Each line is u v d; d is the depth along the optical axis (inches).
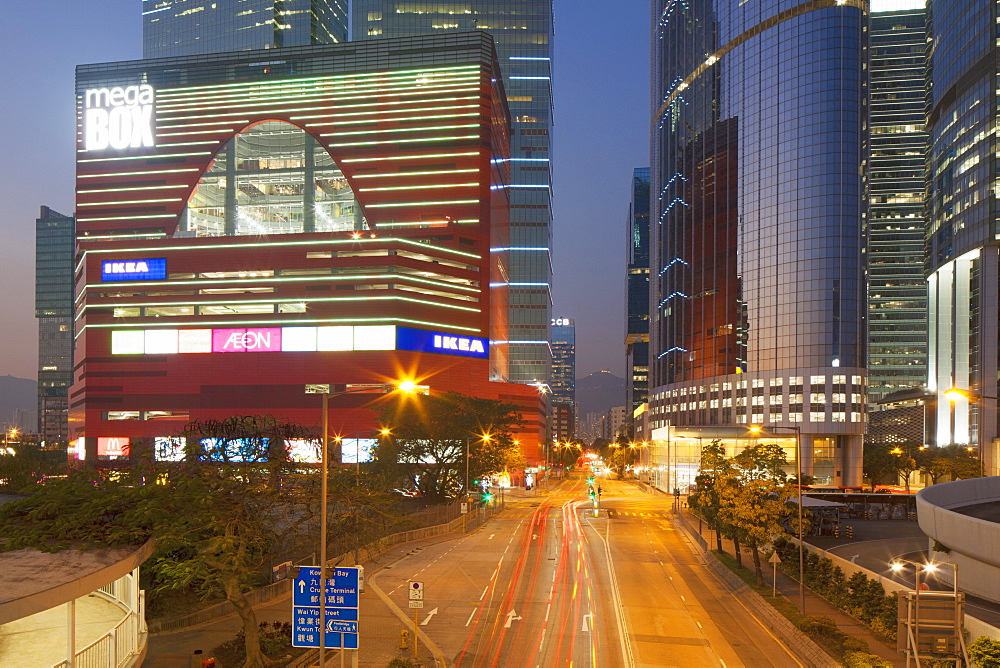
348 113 6515.8
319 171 6633.9
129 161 6707.7
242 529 1312.7
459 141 6358.3
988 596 1659.7
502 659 1400.1
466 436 4114.2
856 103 6092.5
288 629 1476.4
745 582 2052.2
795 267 6127.0
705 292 7165.4
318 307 5782.5
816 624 1520.7
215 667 1229.7
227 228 6668.3
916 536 2997.0
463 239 6215.6
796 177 6186.0
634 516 4025.6
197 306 5974.4
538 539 3058.6
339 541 2146.9
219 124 6668.3
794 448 5949.8
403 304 5733.3
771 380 6190.9
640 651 1454.2
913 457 5511.8
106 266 6053.2
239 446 1728.6
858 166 6072.8
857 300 5974.4
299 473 1624.0
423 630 1601.9
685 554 2694.4
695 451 5733.3
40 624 1173.7
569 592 1999.3
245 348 5851.4
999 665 1117.7
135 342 5974.4
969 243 5767.7
